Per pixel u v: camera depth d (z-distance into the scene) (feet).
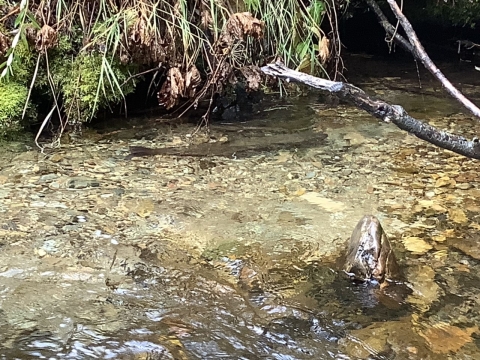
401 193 7.88
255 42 10.48
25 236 6.86
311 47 11.12
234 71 10.36
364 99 5.29
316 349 5.53
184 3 9.43
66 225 7.08
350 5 14.06
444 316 5.85
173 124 10.07
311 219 7.28
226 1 9.88
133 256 6.61
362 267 6.31
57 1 9.54
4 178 8.05
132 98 10.64
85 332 5.65
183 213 7.37
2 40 8.83
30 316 5.80
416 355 5.46
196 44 10.16
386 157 8.91
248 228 7.10
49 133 9.56
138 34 9.08
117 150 9.01
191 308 5.94
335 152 9.05
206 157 8.83
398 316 5.86
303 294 6.12
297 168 8.53
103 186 7.94
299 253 6.68
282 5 10.07
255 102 11.10
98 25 9.59
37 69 9.30
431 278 6.31
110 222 7.16
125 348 5.52
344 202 7.66
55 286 6.15
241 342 5.60
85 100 9.59
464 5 14.08
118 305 5.95
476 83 12.57
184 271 6.40
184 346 5.55
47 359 5.40
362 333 5.67
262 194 7.83
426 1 14.44
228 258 6.61
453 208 7.52
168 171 8.39
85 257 6.56
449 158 8.89
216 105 10.72
